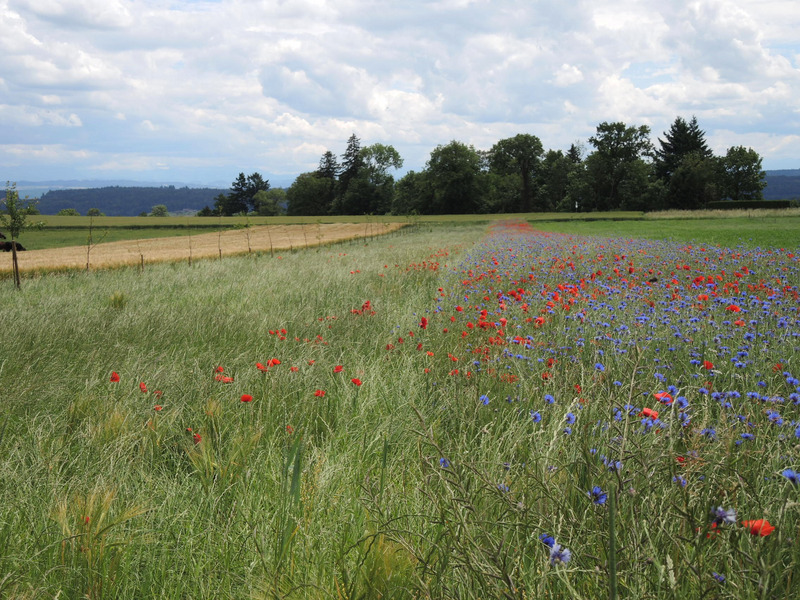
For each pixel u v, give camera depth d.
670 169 119.00
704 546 2.07
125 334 7.11
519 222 79.38
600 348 5.34
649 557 1.86
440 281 12.16
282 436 3.77
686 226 50.34
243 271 16.69
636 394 3.32
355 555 2.37
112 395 4.43
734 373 4.38
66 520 2.36
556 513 2.27
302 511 2.65
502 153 131.88
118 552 2.35
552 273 12.45
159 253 37.69
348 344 6.46
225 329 7.38
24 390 4.63
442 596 1.96
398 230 68.38
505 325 5.95
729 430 2.69
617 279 10.86
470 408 3.85
